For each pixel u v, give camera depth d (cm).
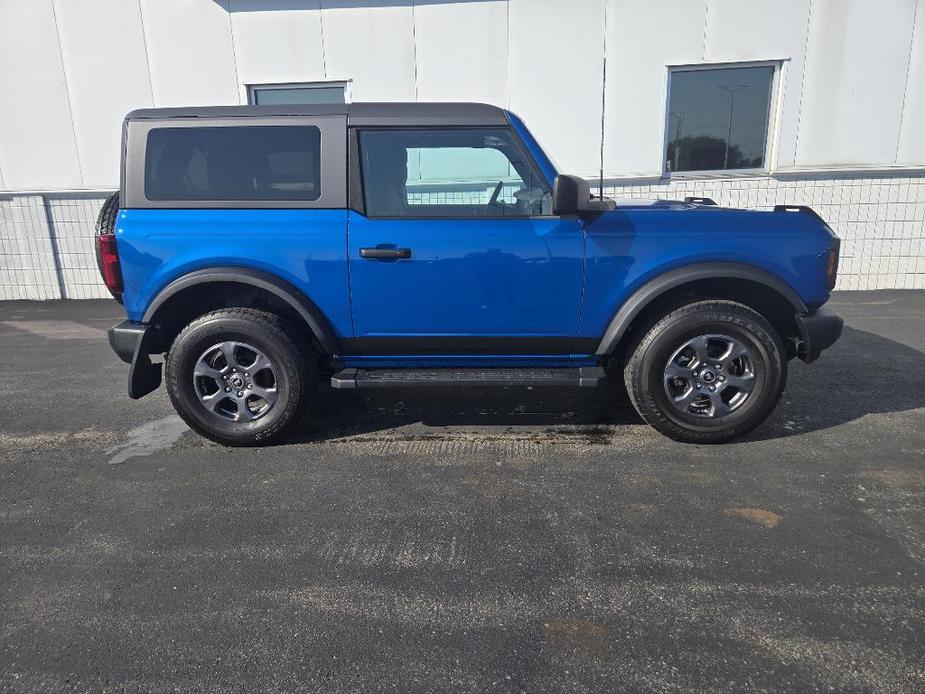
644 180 764
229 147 343
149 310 347
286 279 344
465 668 197
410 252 340
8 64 774
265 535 274
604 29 727
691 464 335
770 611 220
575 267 343
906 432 371
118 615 224
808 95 729
